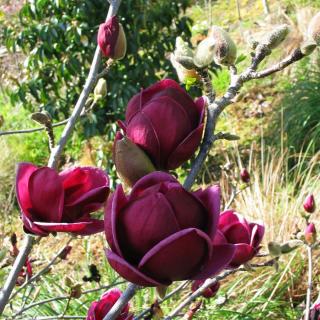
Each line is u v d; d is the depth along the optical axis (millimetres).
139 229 767
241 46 6898
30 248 1232
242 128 6098
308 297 1717
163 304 3061
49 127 1287
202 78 974
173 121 907
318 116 5219
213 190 803
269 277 3316
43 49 4789
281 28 962
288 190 4418
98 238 4266
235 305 3193
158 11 4949
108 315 953
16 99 5203
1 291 1231
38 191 1001
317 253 3469
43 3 4578
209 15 8047
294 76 6082
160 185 795
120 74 4875
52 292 3254
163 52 5051
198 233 747
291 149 5176
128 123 987
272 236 3658
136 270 753
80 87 5047
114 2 1457
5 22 5250
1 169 5184
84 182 1049
